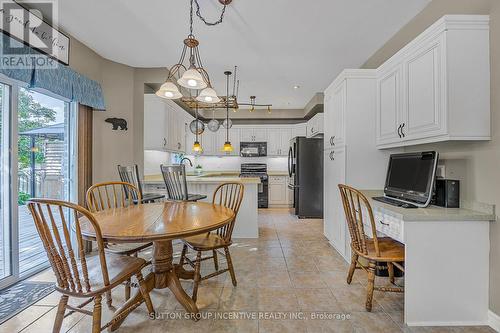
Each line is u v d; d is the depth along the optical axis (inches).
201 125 170.9
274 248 130.0
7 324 70.1
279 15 97.2
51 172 112.3
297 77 165.8
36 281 94.3
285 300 81.8
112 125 140.1
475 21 68.7
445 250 69.1
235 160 279.9
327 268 105.7
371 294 75.3
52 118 111.9
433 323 69.5
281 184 257.3
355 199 97.8
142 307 77.7
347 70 109.7
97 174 133.4
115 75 141.9
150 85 157.6
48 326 69.3
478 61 69.1
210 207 89.3
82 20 100.7
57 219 117.3
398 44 109.3
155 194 140.6
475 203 73.0
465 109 69.2
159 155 194.1
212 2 89.2
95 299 56.8
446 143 85.0
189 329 67.9
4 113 91.4
